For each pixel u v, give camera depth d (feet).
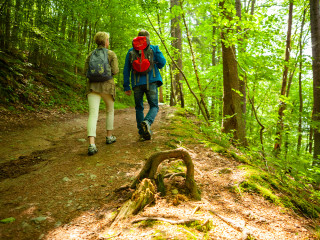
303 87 42.19
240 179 6.97
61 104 25.77
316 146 18.29
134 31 34.58
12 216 5.31
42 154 10.50
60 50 28.50
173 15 17.79
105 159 9.00
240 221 4.87
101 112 28.73
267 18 15.03
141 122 10.62
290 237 4.53
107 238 4.23
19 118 18.30
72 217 5.28
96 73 9.59
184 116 19.47
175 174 6.84
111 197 6.15
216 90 26.07
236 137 15.25
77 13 31.12
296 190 8.10
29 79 25.48
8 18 24.36
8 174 8.00
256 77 21.56
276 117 18.75
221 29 14.28
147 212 5.06
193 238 4.05
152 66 10.34
